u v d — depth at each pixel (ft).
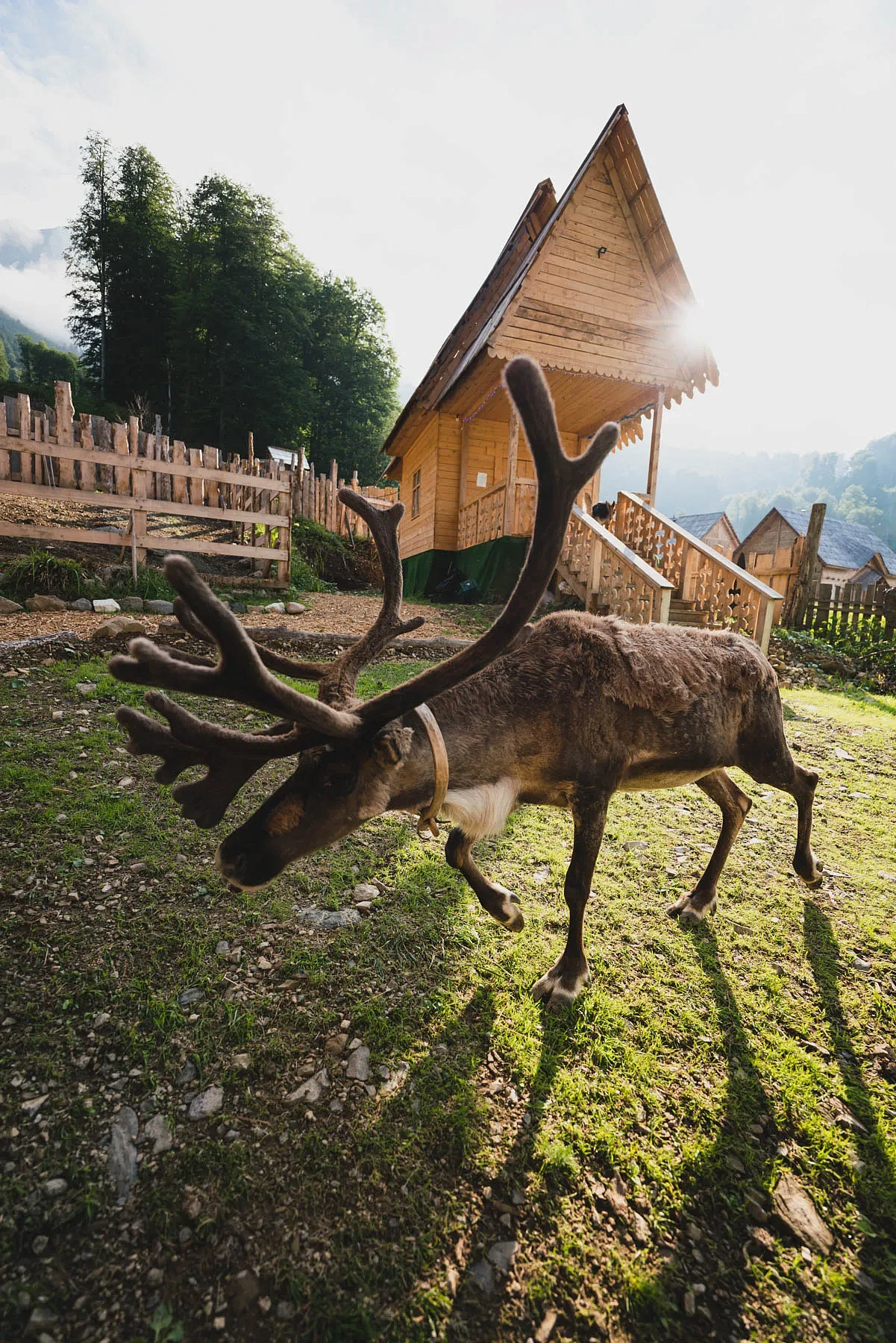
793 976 8.41
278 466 32.48
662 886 10.31
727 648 8.85
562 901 9.68
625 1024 7.32
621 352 35.68
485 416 44.80
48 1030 6.66
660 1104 6.36
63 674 16.83
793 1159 5.93
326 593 36.94
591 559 30.83
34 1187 5.19
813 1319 4.74
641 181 32.76
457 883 9.93
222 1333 4.38
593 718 7.23
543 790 7.48
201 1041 6.69
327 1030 6.93
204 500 29.48
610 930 9.07
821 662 29.25
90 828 10.32
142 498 27.61
